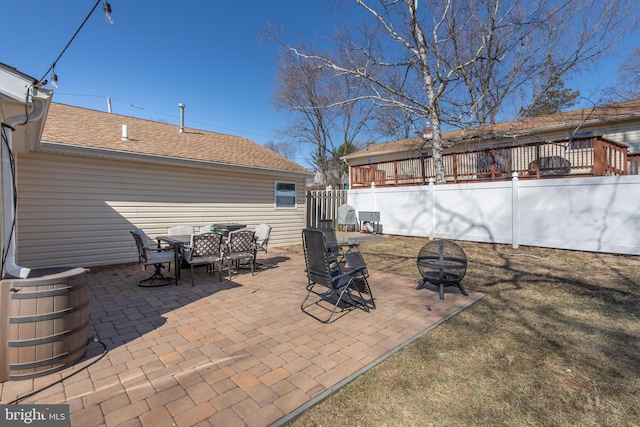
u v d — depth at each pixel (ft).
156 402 7.11
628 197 21.63
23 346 7.79
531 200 25.84
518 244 26.45
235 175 29.86
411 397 7.47
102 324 11.82
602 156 26.04
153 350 9.71
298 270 21.76
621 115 34.71
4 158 8.79
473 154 35.88
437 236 32.53
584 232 23.38
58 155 20.77
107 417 6.58
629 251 21.58
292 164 35.63
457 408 7.07
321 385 7.86
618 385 7.89
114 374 8.28
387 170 49.16
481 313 12.97
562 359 9.17
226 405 7.03
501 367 8.77
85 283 9.12
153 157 23.54
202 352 9.59
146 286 17.22
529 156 33.19
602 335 10.75
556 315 12.63
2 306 7.73
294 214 35.29
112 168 22.91
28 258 19.88
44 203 20.36
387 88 36.86
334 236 23.08
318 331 11.21
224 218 29.14
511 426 6.52
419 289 16.57
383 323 11.94
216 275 20.20
